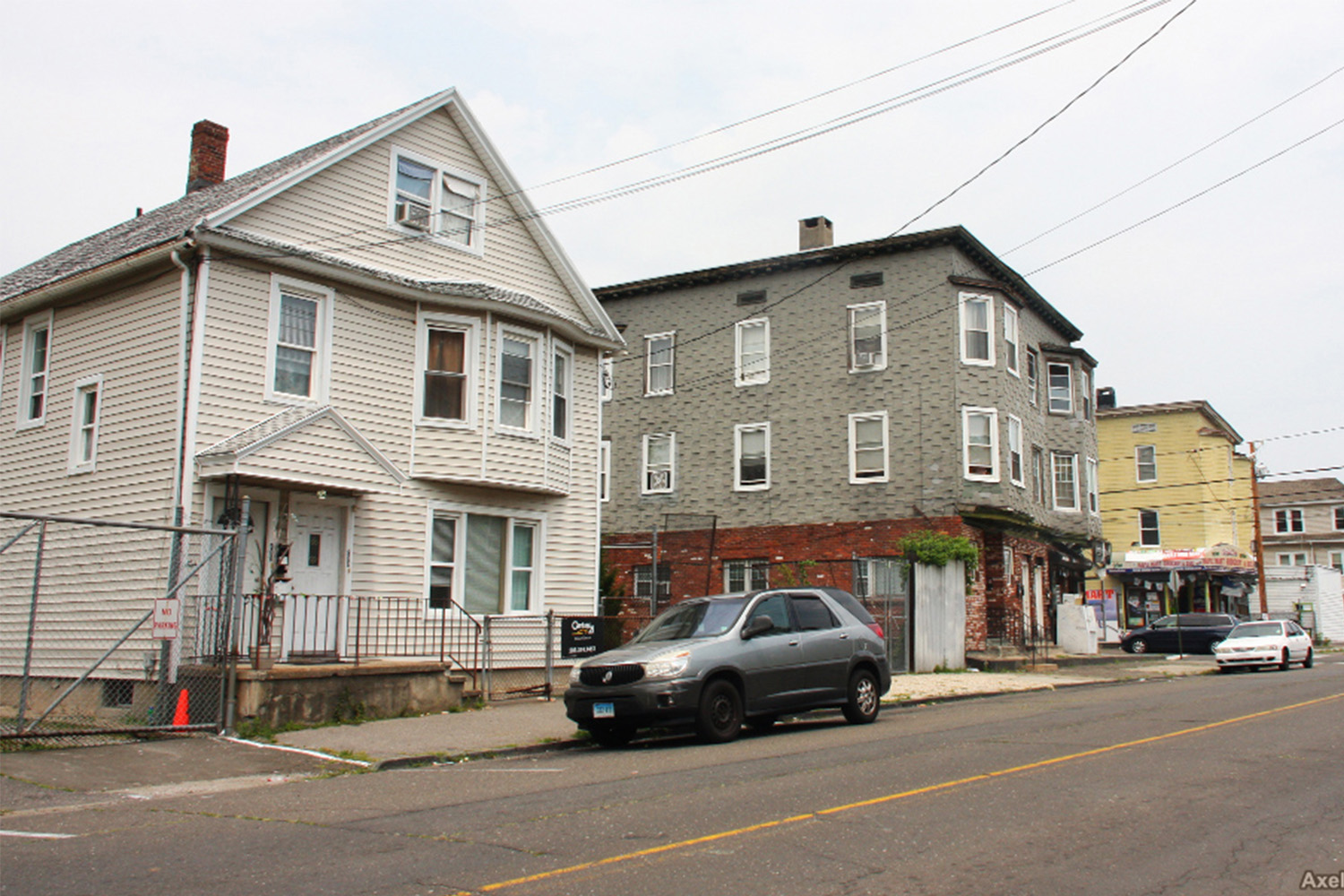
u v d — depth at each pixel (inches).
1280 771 392.8
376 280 705.6
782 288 1302.9
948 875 250.7
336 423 653.3
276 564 614.2
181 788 404.5
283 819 333.7
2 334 765.3
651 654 516.7
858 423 1230.3
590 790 376.2
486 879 250.8
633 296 1405.0
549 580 803.4
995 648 1132.5
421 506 721.6
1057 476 1402.6
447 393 745.0
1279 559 2635.3
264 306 656.4
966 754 442.9
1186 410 1908.2
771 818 313.9
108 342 677.3
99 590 643.5
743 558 1274.6
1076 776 382.9
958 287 1198.3
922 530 1152.8
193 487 604.7
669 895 235.6
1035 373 1358.3
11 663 692.7
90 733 486.9
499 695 710.5
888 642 964.0
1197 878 248.2
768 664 548.4
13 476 725.9
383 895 238.5
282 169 730.8
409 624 705.0
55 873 263.9
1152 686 896.9
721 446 1314.0
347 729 548.1
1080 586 1481.3
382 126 727.1
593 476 850.8
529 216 818.8
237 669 544.7
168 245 629.9
